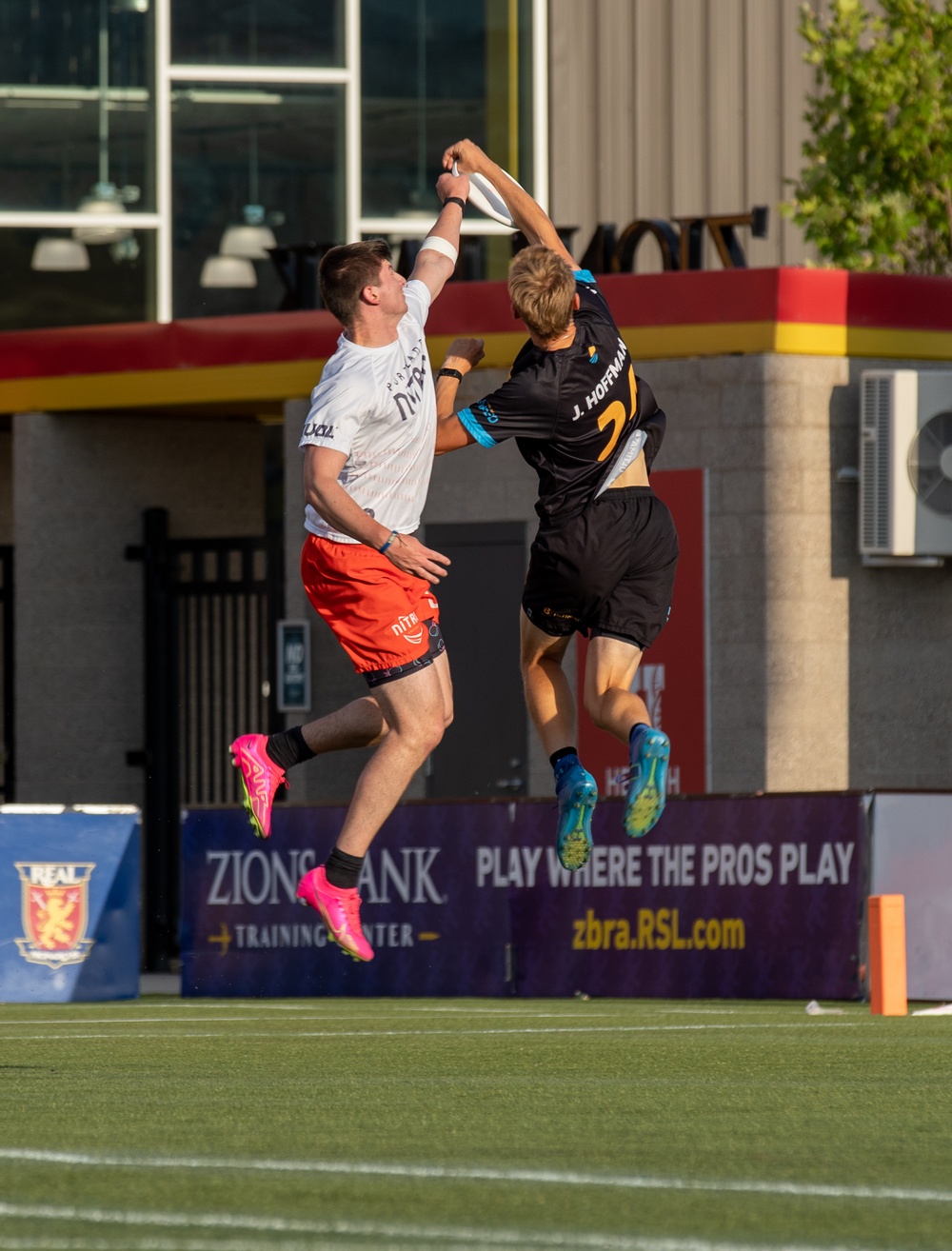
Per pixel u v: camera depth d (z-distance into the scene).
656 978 41.59
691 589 50.19
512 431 22.31
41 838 44.56
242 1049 28.34
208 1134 18.58
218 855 46.38
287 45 64.50
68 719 59.31
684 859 41.41
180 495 60.75
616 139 66.56
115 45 63.69
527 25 65.94
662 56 66.88
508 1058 26.50
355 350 21.62
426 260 23.45
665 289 50.41
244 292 64.12
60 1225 13.91
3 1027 34.06
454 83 65.50
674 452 50.50
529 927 43.03
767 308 49.34
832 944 39.56
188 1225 13.88
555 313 22.17
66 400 57.97
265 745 22.47
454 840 43.88
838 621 50.09
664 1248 13.05
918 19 65.50
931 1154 17.27
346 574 21.95
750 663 49.56
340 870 22.09
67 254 63.47
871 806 39.41
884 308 50.41
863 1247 13.14
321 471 21.20
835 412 50.09
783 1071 24.30
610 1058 26.31
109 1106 20.84
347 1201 14.88
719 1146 17.72
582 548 22.78
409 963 44.19
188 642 59.53
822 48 64.88
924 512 49.69
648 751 21.64
